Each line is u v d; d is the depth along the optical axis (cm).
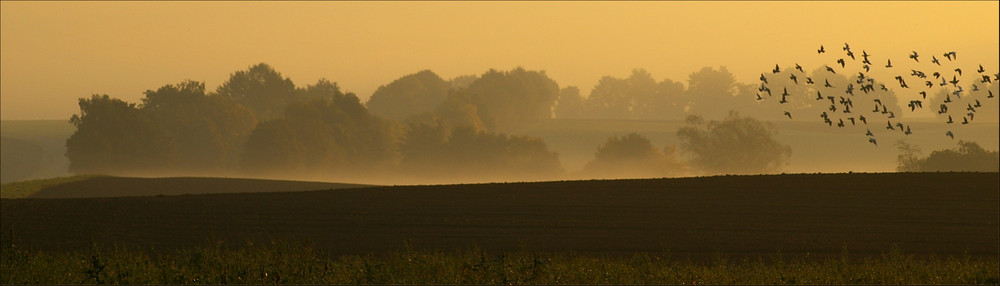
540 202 14050
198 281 6256
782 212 12988
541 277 6419
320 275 6469
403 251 10381
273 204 14050
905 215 12662
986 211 12862
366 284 6212
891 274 6781
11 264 6981
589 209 13362
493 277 6388
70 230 11894
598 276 6538
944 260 9725
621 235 11406
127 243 11038
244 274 6375
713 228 11856
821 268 7375
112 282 6219
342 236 11512
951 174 15975
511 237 11344
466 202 14150
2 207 13575
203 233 11700
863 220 12331
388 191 15512
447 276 6494
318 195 15125
